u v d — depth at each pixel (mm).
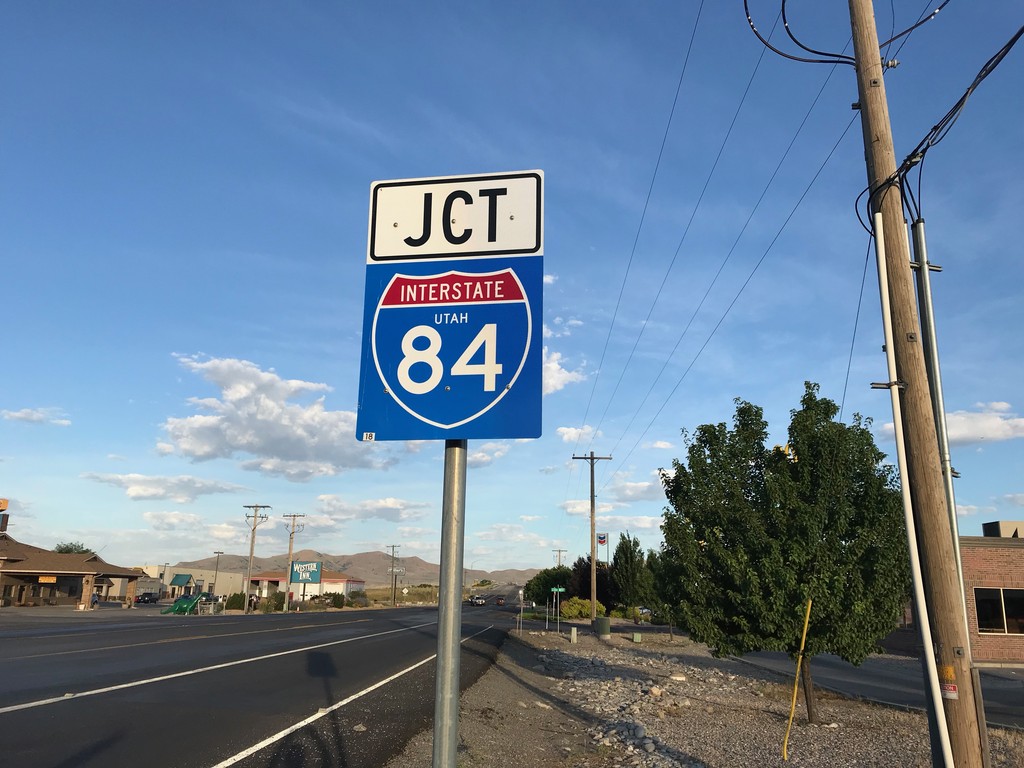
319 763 8578
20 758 8172
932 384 6352
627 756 10508
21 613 48438
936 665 5707
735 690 18391
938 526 5875
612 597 65375
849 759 10055
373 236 3109
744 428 14078
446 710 2600
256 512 72750
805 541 12586
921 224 6797
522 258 3010
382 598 136750
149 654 19625
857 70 7047
